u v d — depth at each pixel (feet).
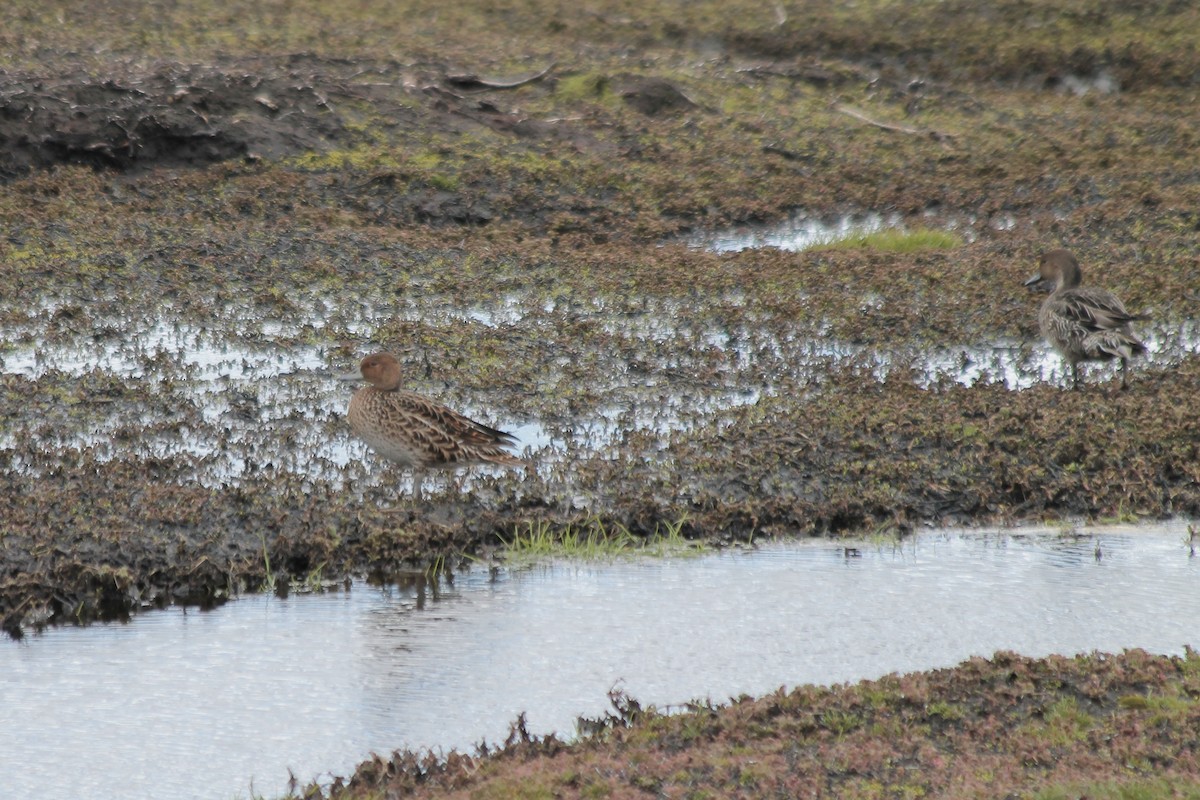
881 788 45.52
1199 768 46.39
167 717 55.93
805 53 219.82
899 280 126.41
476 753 51.70
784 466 83.82
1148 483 82.23
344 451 86.33
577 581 70.95
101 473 79.00
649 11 236.02
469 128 167.32
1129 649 57.98
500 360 103.19
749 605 67.56
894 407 91.91
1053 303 100.22
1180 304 118.62
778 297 121.49
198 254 127.44
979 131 187.11
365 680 59.31
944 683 53.57
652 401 95.91
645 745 50.14
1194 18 224.33
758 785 46.06
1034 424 88.48
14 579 66.54
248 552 71.15
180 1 219.41
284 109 161.58
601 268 130.62
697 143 172.65
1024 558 74.18
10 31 188.96
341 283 122.62
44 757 52.54
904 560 73.97
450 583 70.74
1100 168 172.14
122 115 152.35
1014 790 45.03
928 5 233.55
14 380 93.81
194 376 98.17
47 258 123.54
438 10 232.12
